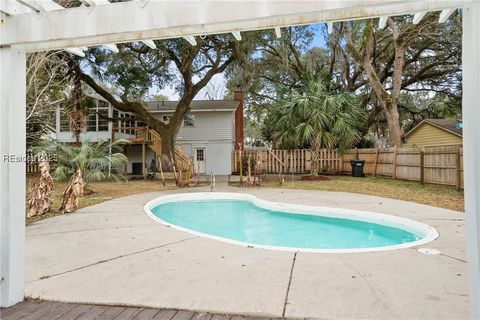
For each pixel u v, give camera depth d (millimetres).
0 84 2350
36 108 8609
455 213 6012
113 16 2227
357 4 1866
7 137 2357
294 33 18531
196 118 19031
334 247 5301
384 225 5863
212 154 18781
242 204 9281
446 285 2691
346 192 9492
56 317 2184
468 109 1723
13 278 2391
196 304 2354
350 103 12727
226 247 3949
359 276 2910
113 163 10539
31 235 4602
